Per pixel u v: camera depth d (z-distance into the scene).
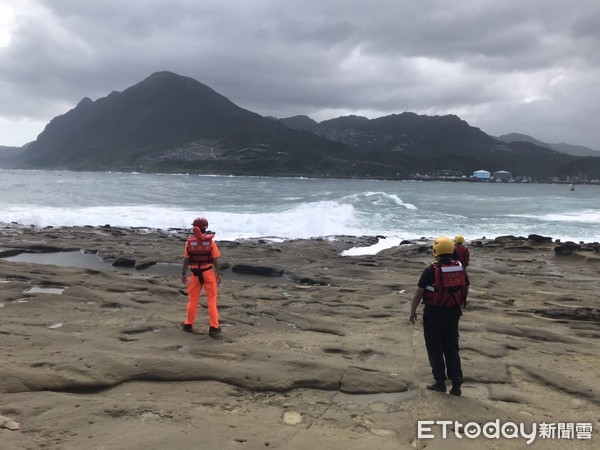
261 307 9.40
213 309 7.03
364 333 7.81
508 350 7.15
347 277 13.51
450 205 44.62
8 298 8.79
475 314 9.52
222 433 3.95
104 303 8.81
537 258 17.77
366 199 43.50
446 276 4.94
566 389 5.50
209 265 7.06
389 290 11.68
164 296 9.89
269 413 4.52
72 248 17.33
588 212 38.31
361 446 3.85
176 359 5.62
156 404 4.48
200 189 60.25
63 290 9.77
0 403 4.31
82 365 5.21
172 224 26.12
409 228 26.77
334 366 5.62
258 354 6.02
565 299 11.15
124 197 43.25
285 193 56.38
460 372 5.05
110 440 3.71
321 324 8.21
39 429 3.86
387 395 5.03
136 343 6.39
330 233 25.00
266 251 17.42
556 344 7.64
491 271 15.20
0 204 33.06
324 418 4.45
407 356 6.46
